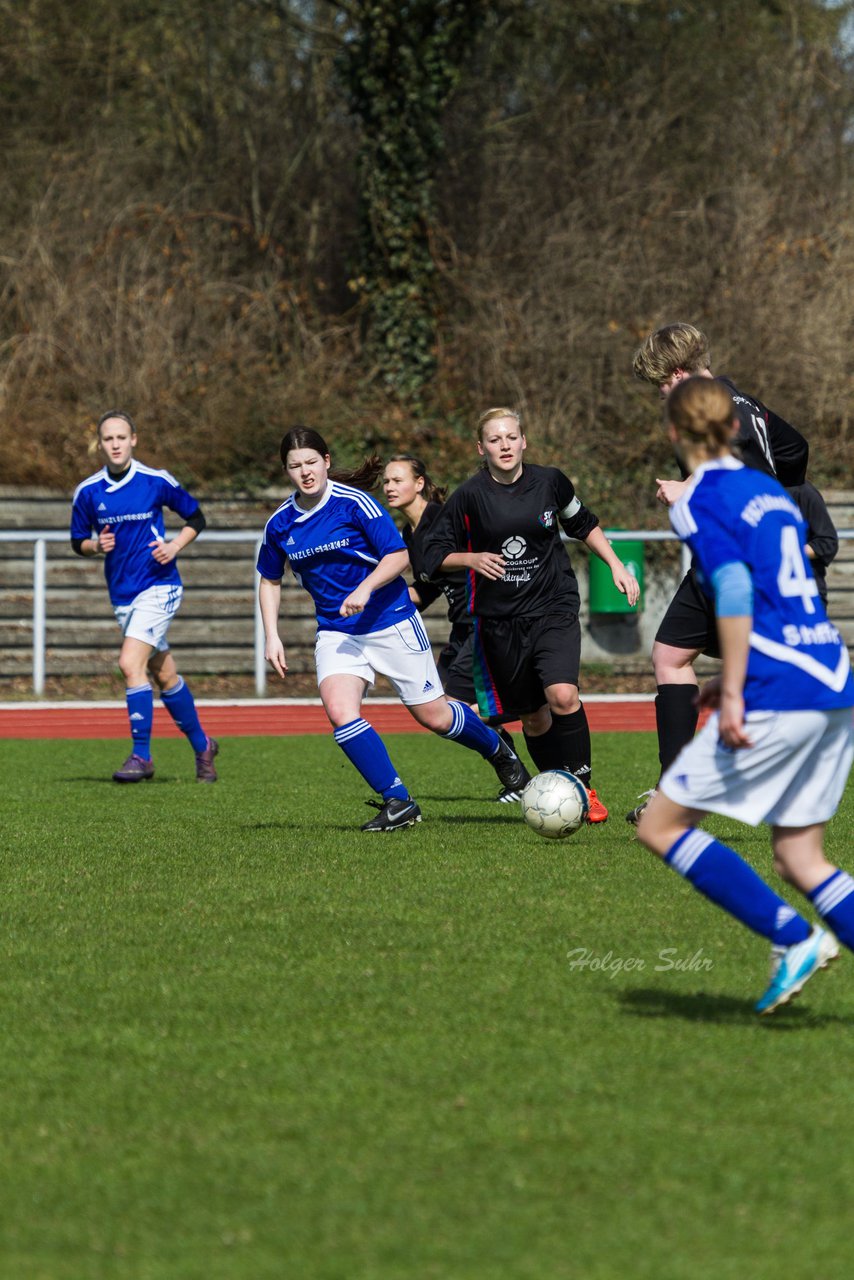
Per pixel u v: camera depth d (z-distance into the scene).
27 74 55.19
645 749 26.52
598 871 14.21
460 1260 5.95
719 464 8.93
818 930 8.89
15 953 11.13
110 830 17.22
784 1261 5.92
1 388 45.91
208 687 41.22
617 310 51.72
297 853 15.42
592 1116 7.54
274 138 56.56
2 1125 7.52
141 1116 7.62
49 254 50.16
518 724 32.38
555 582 17.52
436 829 17.02
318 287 54.81
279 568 16.98
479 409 50.56
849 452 50.16
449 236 53.34
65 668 41.28
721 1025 9.09
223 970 10.56
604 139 55.31
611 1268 5.87
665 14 56.09
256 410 46.66
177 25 55.34
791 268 52.69
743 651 8.52
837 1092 7.87
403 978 10.27
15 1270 5.92
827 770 8.84
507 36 55.66
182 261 51.94
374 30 50.06
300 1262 5.95
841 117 57.53
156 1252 6.07
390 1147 7.14
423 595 20.23
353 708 16.80
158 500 21.89
